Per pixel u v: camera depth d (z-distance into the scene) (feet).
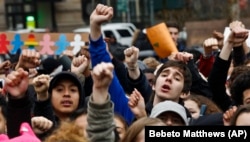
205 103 27.63
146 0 141.59
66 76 25.93
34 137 20.99
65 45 37.88
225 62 28.99
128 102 25.32
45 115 25.75
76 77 25.98
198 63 35.40
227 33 34.40
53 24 146.10
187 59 28.96
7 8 142.41
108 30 117.29
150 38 35.86
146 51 52.44
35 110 25.72
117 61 29.19
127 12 138.31
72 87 25.96
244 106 21.36
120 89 26.45
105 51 26.37
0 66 30.68
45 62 37.60
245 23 107.86
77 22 147.33
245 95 25.77
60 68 37.35
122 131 24.06
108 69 20.44
